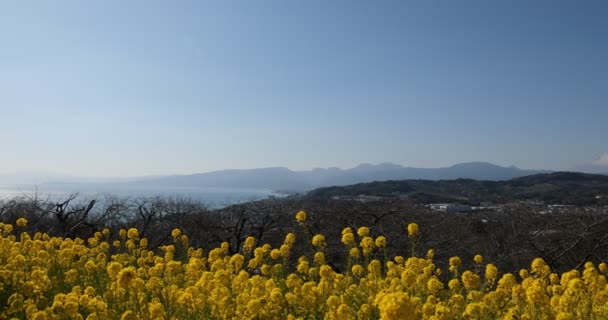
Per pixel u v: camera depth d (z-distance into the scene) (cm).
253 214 2988
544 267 948
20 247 1282
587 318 730
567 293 766
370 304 764
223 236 2847
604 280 772
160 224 3002
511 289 852
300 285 905
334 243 2489
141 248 1587
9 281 888
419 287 885
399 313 491
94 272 1055
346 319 734
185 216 2998
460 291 886
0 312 807
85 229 2675
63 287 1013
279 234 2783
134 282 775
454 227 2983
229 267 1109
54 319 729
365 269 1035
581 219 2877
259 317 770
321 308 837
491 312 797
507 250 2847
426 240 2898
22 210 2709
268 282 938
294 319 801
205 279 905
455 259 986
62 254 1124
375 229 2680
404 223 2769
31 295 833
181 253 1512
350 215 2825
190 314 794
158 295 815
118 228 2806
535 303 754
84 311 828
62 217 2472
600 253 2747
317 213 2808
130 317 690
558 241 2764
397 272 1076
